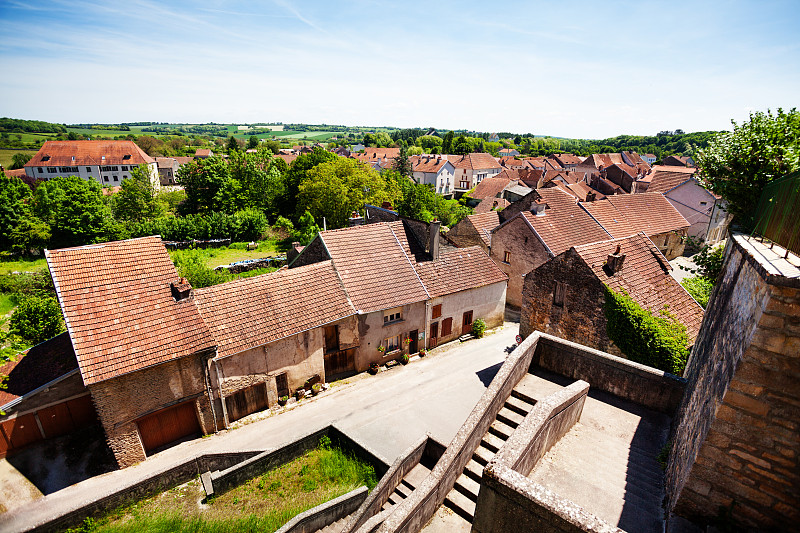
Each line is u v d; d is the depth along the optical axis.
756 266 6.43
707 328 10.63
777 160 11.82
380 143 188.12
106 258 17.47
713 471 6.62
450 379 22.44
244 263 43.16
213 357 17.58
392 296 23.17
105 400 15.45
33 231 47.59
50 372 17.44
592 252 18.75
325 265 22.89
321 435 17.45
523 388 11.44
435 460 15.14
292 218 64.56
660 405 10.63
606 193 69.81
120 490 13.98
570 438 9.59
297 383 20.83
